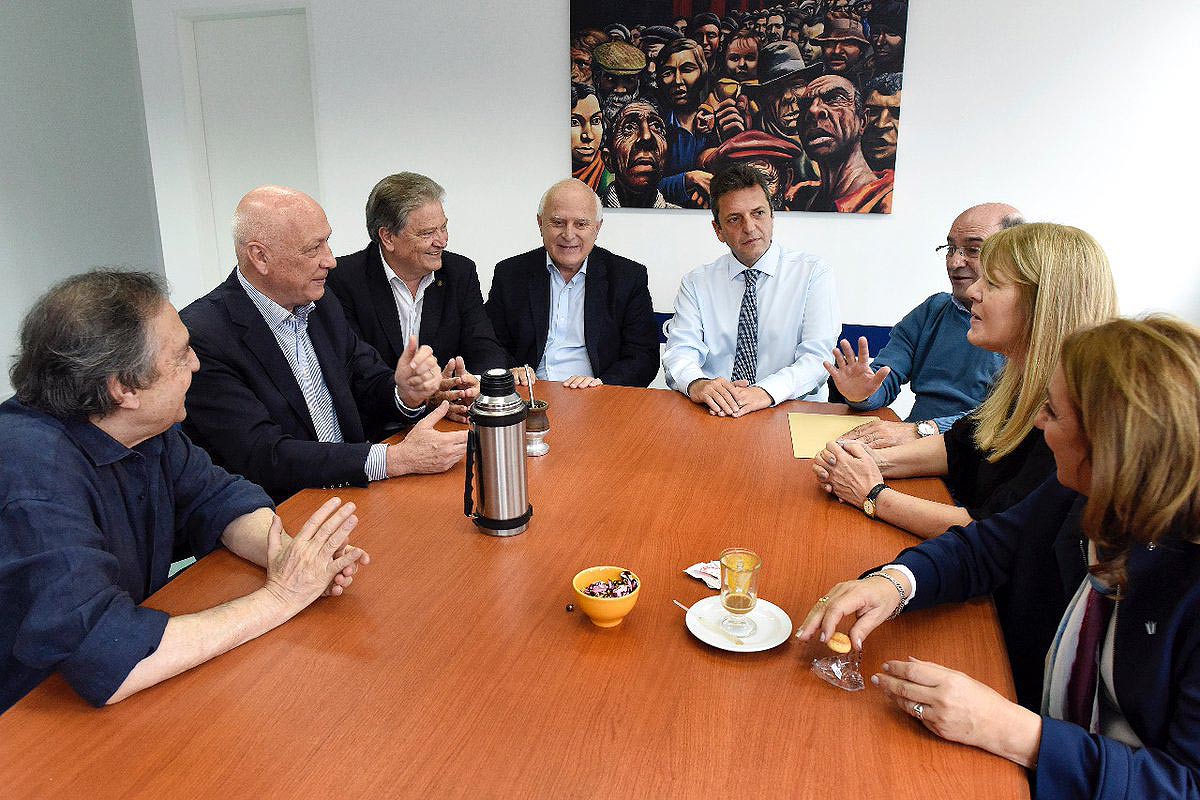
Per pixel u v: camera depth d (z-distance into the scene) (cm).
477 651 106
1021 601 121
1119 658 94
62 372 109
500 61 395
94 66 499
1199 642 85
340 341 218
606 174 392
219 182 468
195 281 473
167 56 439
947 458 169
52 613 97
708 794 82
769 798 81
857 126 359
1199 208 338
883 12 345
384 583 123
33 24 460
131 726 92
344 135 425
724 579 110
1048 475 136
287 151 452
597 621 110
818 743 89
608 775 84
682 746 88
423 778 84
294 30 429
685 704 95
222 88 449
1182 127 332
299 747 88
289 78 438
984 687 91
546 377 311
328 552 116
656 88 376
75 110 490
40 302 113
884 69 351
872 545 137
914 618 116
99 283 113
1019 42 338
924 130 356
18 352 113
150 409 117
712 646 107
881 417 209
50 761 87
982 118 349
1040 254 142
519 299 308
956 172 358
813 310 270
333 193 436
